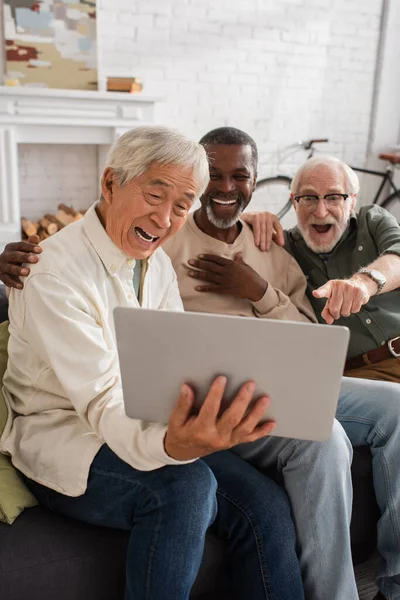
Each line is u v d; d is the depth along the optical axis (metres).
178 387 1.04
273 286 2.01
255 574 1.30
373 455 1.60
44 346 1.22
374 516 1.63
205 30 4.54
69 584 1.21
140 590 1.14
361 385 1.66
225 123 4.79
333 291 1.62
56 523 1.28
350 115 5.19
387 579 1.57
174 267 1.90
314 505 1.38
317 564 1.39
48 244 1.30
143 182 1.26
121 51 4.34
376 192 5.38
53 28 3.94
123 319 1.00
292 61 4.87
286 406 1.02
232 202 1.91
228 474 1.39
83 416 1.20
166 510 1.15
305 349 0.96
